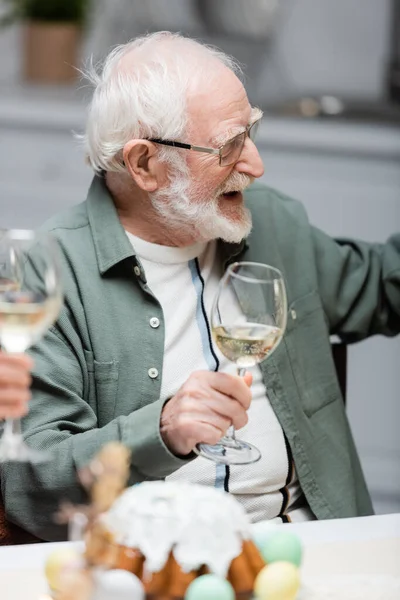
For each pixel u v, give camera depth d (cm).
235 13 455
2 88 435
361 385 413
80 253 210
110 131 212
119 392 205
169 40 217
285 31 463
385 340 411
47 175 424
